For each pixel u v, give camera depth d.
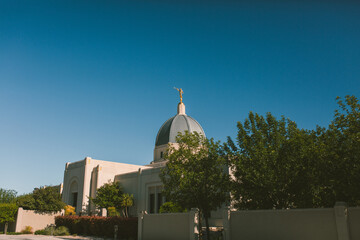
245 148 18.86
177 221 21.33
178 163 21.41
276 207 17.75
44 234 33.47
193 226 19.97
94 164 45.66
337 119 15.96
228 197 21.03
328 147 15.47
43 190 38.56
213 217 28.25
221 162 20.91
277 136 18.39
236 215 17.86
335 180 15.04
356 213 13.88
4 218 34.69
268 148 17.77
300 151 17.00
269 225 16.48
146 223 23.84
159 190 36.91
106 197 38.19
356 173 14.08
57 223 37.16
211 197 20.61
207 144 21.75
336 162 14.98
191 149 22.19
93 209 42.97
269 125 19.34
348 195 15.04
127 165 47.22
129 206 39.81
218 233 23.27
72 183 47.62
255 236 16.88
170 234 21.58
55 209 38.25
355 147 14.23
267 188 17.06
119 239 26.94
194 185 20.39
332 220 14.45
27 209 36.78
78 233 33.50
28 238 28.69
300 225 15.41
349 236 13.76
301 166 16.72
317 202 17.41
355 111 15.38
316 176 16.30
